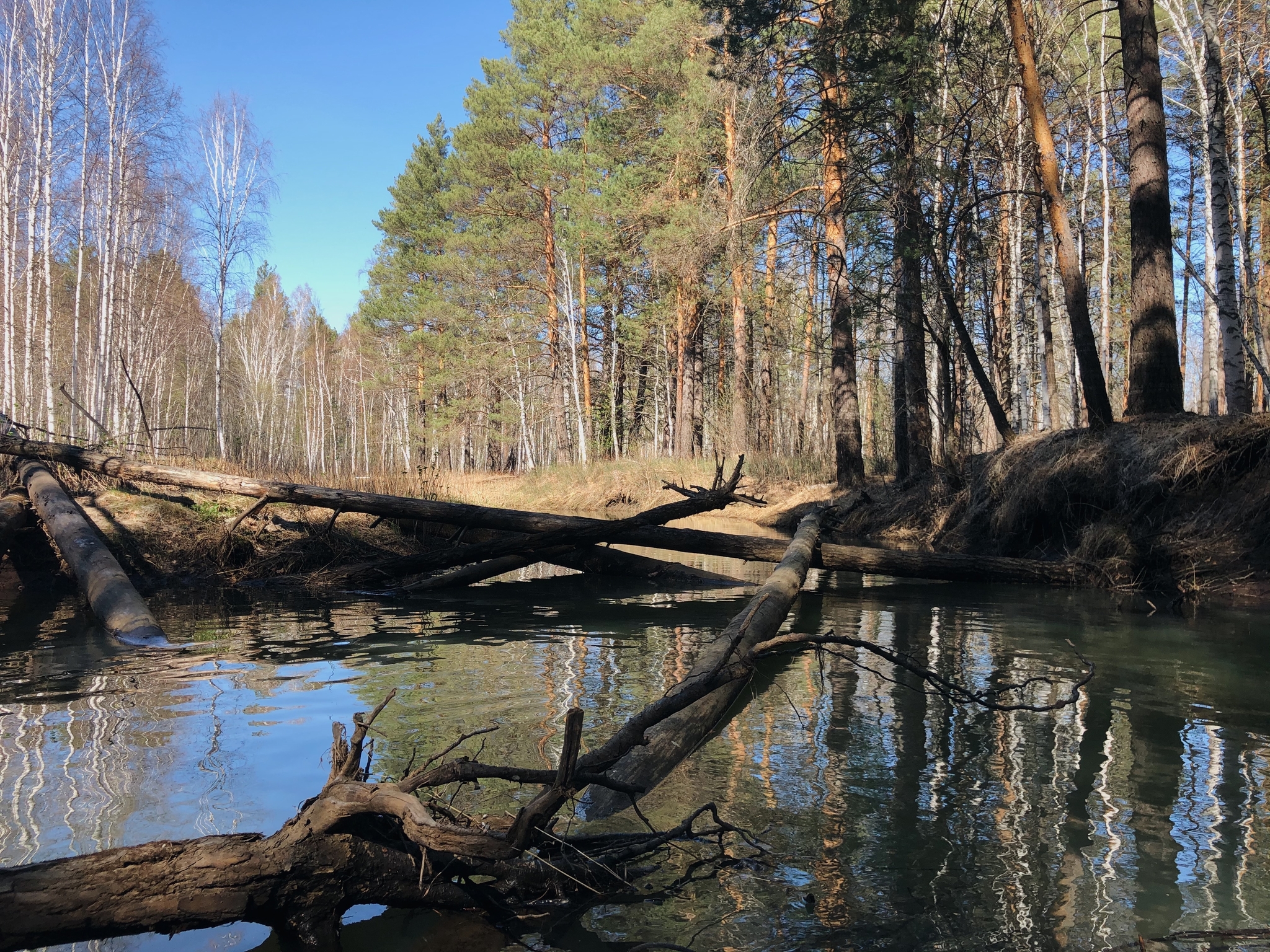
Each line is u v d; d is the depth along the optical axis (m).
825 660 5.40
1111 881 2.38
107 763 3.21
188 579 9.21
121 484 10.44
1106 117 17.73
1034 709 3.49
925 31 11.91
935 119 12.62
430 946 2.07
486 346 32.69
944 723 3.97
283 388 56.41
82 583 7.01
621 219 24.14
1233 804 2.91
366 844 2.17
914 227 12.61
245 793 2.91
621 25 25.55
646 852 2.54
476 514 9.38
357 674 4.85
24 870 1.82
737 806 2.93
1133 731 3.79
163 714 3.93
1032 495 10.47
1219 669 4.98
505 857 2.16
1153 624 6.57
